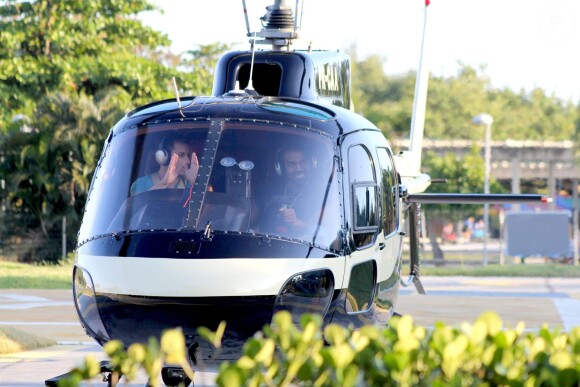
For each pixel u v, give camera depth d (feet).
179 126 48.65
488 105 396.16
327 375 24.66
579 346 26.84
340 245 46.93
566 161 290.15
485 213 187.73
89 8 197.77
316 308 45.60
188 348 44.47
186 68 246.27
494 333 27.50
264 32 61.77
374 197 50.98
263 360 24.59
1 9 197.06
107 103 173.68
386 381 25.23
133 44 208.13
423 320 93.15
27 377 62.18
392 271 54.70
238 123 48.26
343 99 63.52
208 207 46.06
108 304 45.42
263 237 45.29
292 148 47.70
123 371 25.93
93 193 49.26
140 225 46.26
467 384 25.40
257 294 44.19
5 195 166.20
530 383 25.14
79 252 47.60
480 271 152.76
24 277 133.49
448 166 241.14
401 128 307.58
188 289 43.93
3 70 193.16
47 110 168.45
